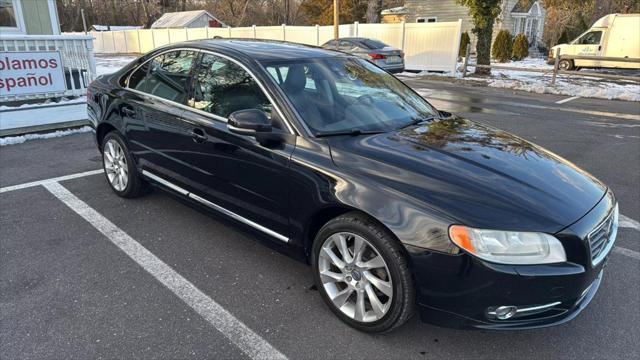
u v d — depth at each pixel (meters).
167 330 2.76
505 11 27.72
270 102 3.22
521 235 2.33
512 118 9.48
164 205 4.64
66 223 4.21
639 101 11.97
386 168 2.70
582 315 2.96
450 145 3.07
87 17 59.44
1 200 4.74
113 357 2.53
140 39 32.47
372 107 3.54
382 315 2.63
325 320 2.89
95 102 4.84
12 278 3.29
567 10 34.41
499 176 2.69
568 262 2.38
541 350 2.65
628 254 3.77
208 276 3.36
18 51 7.39
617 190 5.32
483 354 2.61
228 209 3.49
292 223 3.02
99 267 3.47
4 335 2.69
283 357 2.56
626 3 29.70
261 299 3.09
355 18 37.31
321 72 3.62
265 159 3.09
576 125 8.80
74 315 2.89
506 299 2.33
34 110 7.44
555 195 2.60
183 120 3.72
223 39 4.19
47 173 5.61
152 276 3.36
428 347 2.66
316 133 3.05
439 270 2.38
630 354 2.61
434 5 28.61
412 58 18.98
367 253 2.69
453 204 2.42
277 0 50.53
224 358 2.54
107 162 4.83
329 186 2.75
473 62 22.80
